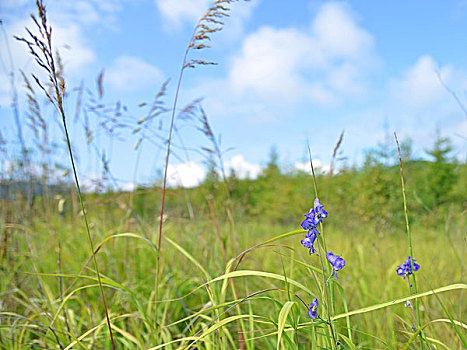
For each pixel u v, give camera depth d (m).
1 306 0.91
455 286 0.49
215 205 1.35
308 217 0.51
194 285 1.08
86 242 1.28
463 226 1.22
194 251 1.21
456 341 0.71
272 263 1.22
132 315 0.70
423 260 1.25
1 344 0.75
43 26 0.54
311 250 0.51
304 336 0.75
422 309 0.85
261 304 0.99
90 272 1.10
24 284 1.07
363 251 1.39
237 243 1.06
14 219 1.24
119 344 0.82
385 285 1.05
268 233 1.88
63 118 0.56
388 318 0.85
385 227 1.79
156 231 1.29
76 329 0.84
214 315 0.72
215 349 0.65
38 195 1.48
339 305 0.89
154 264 1.18
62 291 1.02
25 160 1.36
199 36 0.74
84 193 1.31
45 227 1.48
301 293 0.88
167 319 0.93
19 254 1.17
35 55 0.53
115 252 1.18
